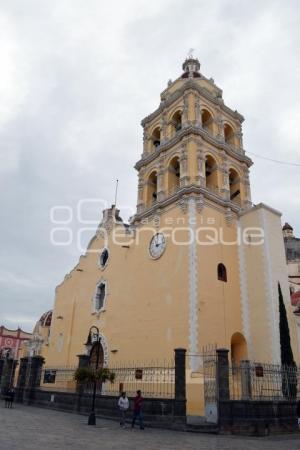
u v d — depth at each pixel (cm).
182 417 1845
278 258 3061
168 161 3541
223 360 1938
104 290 3744
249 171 3781
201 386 2344
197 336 2553
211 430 1808
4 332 7531
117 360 3133
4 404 3002
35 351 5638
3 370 3812
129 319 3191
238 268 3136
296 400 2086
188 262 2811
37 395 3022
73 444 1315
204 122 3841
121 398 1947
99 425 1892
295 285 4631
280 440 1664
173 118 3838
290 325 2862
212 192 3188
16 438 1367
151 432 1741
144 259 3297
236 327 2873
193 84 3669
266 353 2719
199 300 2686
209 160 3547
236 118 4031
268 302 2822
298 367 2555
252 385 2197
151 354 2808
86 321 3816
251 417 1781
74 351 3831
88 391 2541
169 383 2428
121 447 1311
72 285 4350
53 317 4472
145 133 4122
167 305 2848
